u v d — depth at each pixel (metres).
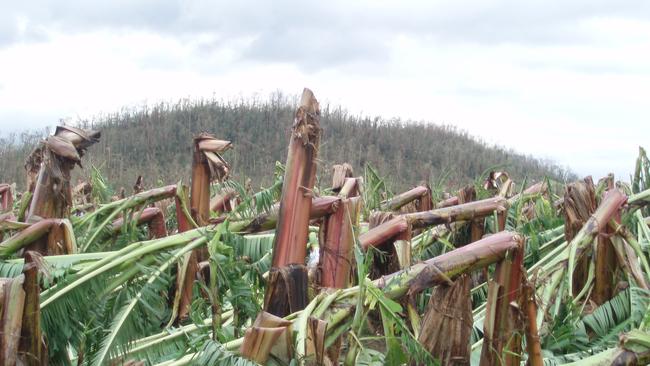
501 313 3.43
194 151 6.68
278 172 8.65
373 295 3.47
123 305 4.69
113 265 4.74
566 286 5.14
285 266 4.38
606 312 5.04
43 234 5.05
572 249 5.18
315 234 6.47
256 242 6.14
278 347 3.37
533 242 6.66
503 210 5.56
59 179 5.67
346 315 3.56
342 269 4.53
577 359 4.29
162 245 4.97
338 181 7.47
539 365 3.45
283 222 4.46
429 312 3.57
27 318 3.33
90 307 4.55
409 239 4.95
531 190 9.72
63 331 4.37
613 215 5.36
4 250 4.93
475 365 4.32
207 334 3.66
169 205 9.88
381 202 8.62
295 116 4.56
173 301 5.76
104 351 4.41
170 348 4.75
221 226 4.84
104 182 9.99
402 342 3.49
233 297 4.71
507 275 3.44
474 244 3.51
